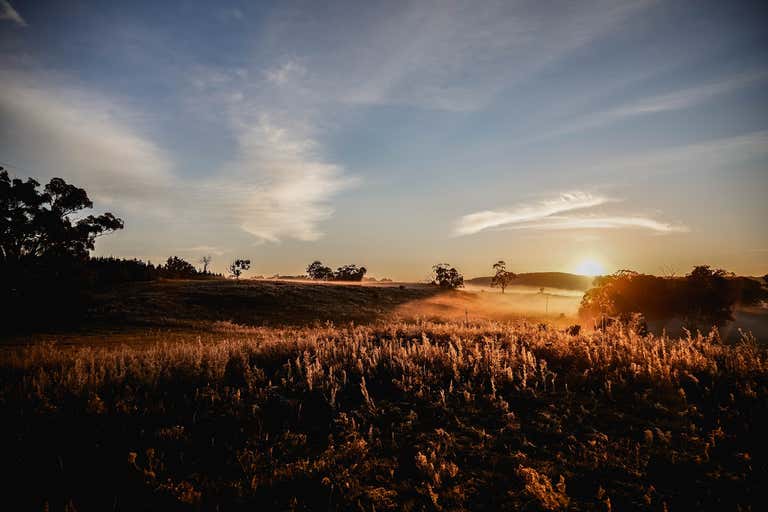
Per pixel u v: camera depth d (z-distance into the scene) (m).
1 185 47.31
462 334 13.83
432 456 5.97
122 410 8.01
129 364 10.95
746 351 8.65
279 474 5.86
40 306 39.62
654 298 41.47
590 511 4.80
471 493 5.30
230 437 7.10
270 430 7.32
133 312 41.78
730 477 5.13
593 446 6.12
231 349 12.59
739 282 46.28
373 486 5.55
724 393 7.27
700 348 9.80
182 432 7.15
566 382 8.51
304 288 68.81
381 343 13.06
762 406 6.61
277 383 9.56
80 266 52.88
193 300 52.56
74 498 5.49
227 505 5.29
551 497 4.98
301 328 40.50
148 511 5.22
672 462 5.52
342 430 7.16
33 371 10.45
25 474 5.98
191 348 12.78
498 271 136.25
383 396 8.55
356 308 59.12
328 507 5.16
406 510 5.05
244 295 57.47
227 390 8.92
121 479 5.91
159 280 73.56
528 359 9.47
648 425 6.58
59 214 51.47
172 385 9.47
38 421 7.48
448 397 8.20
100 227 56.25
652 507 4.79
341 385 9.09
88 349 13.63
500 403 7.64
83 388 8.99
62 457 6.45
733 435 6.00
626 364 9.09
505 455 6.09
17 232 47.72
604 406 7.39
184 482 5.80
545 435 6.61
